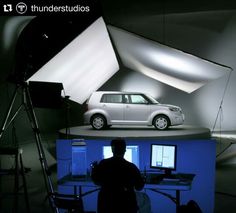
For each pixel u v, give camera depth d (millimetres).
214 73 8094
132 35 7328
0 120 10406
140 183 3604
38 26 8867
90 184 4449
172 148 4535
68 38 7145
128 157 4672
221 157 8992
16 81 4520
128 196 3549
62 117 14539
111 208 3518
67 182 4480
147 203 4664
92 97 10812
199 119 13320
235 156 9047
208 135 9570
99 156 5195
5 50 10219
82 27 6930
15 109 11180
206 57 12195
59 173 5250
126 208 3514
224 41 11859
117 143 3641
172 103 13672
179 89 13500
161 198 5223
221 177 7219
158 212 5234
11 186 6668
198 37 12023
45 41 7445
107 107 10648
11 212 5121
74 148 4668
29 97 4559
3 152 4309
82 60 9312
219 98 12930
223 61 12172
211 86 12953
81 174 4680
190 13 11703
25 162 9070
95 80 12969
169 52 7438
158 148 4629
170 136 8609
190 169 5059
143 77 14109
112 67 13039
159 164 4625
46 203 5562
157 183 4273
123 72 14359
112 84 14469
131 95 11883
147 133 9375
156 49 7773
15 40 10688
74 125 14609
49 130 13766
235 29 11594
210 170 5023
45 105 4766
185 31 12016
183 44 12180
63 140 5227
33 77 7824
